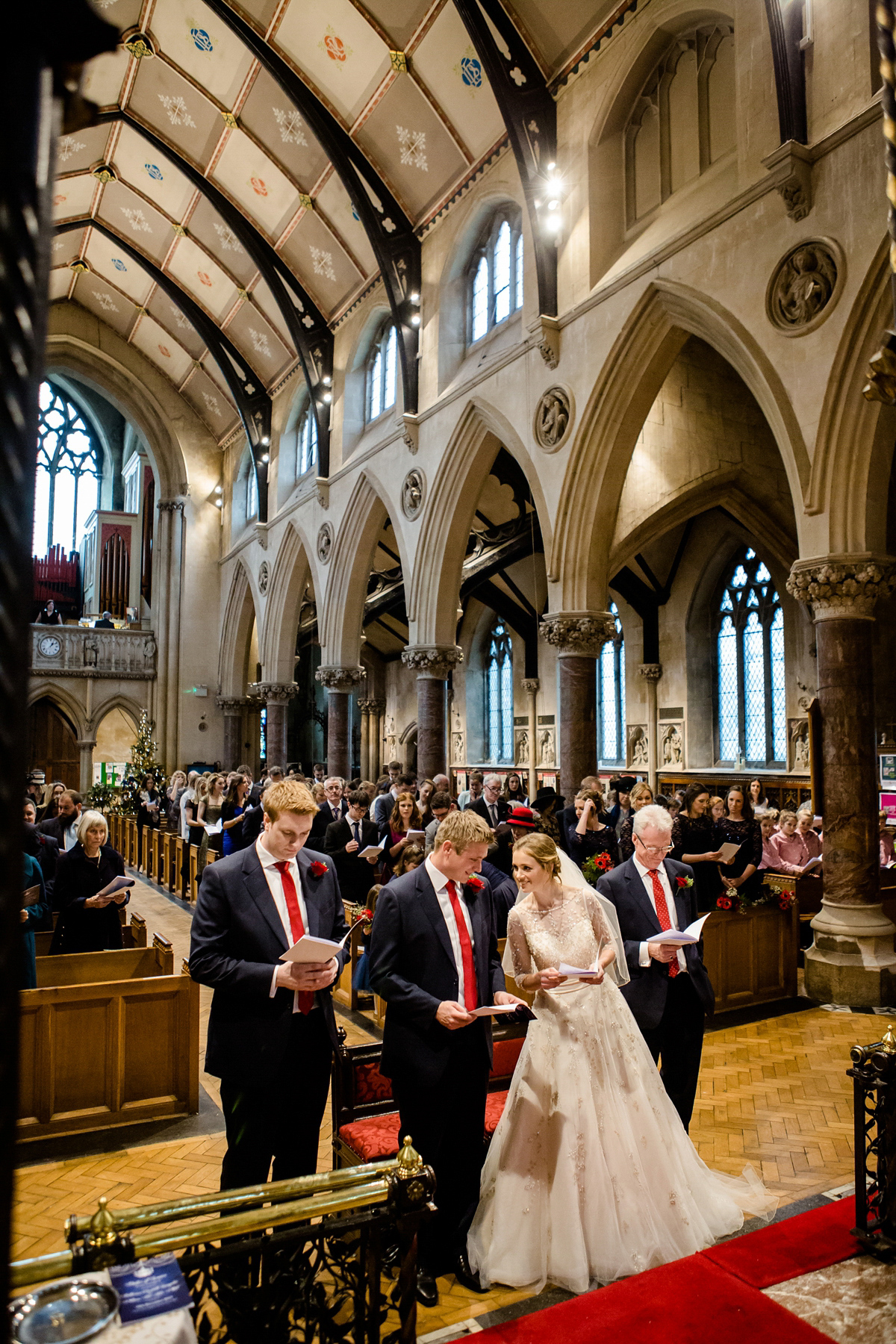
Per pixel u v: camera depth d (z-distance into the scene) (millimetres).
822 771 7586
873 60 7324
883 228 7047
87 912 6172
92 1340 1555
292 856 3303
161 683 25000
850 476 7418
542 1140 3375
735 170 9094
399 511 15023
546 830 7246
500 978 3430
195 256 19609
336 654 17656
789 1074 5574
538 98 11242
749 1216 3697
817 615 7625
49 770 24297
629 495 13188
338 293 17531
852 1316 2947
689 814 6996
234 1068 3062
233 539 24922
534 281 11609
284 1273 2217
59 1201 4094
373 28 12219
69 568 28688
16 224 836
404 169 14047
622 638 19266
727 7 8867
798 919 7785
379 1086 3951
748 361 8266
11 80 840
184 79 15164
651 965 3943
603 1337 2861
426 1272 3195
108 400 29422
